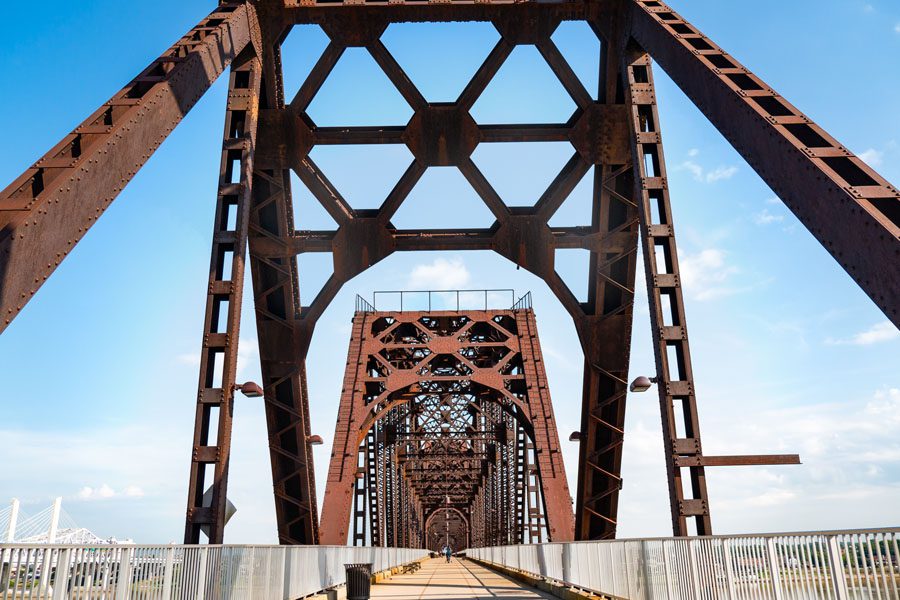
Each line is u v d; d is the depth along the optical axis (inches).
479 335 1987.0
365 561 1145.4
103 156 462.6
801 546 316.5
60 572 325.7
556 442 1651.1
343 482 1574.8
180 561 415.2
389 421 2436.0
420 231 1035.3
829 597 294.8
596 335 1012.5
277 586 603.2
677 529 601.9
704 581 402.3
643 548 514.9
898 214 386.0
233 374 661.3
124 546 359.9
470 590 968.3
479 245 1026.1
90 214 450.0
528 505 2111.2
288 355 1024.2
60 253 414.6
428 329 1915.6
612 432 1030.4
